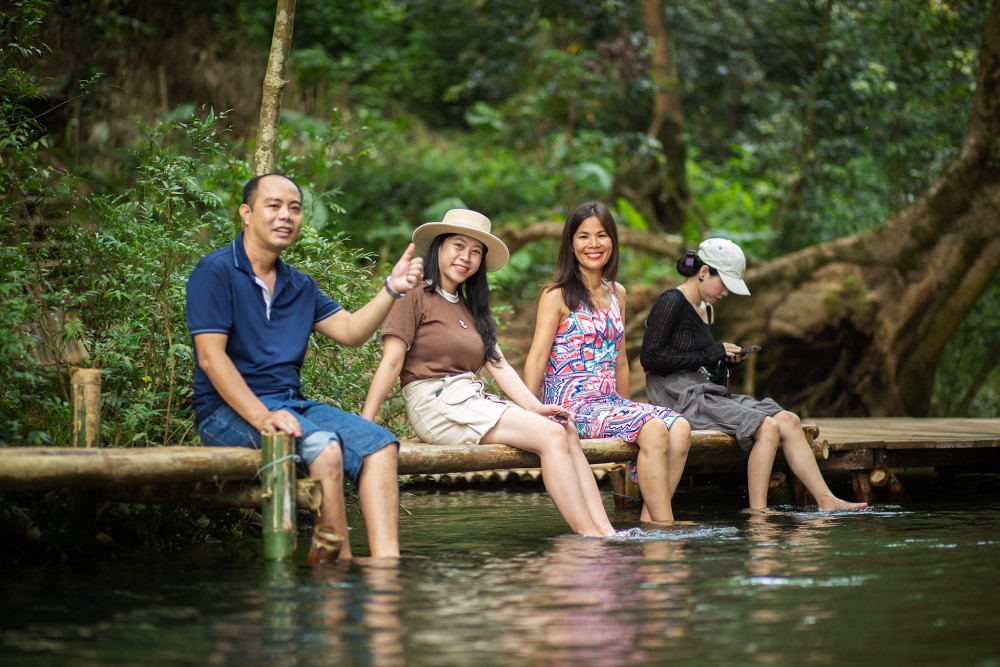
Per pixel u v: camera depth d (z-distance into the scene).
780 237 13.54
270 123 4.94
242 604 2.66
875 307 10.18
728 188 15.66
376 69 17.36
